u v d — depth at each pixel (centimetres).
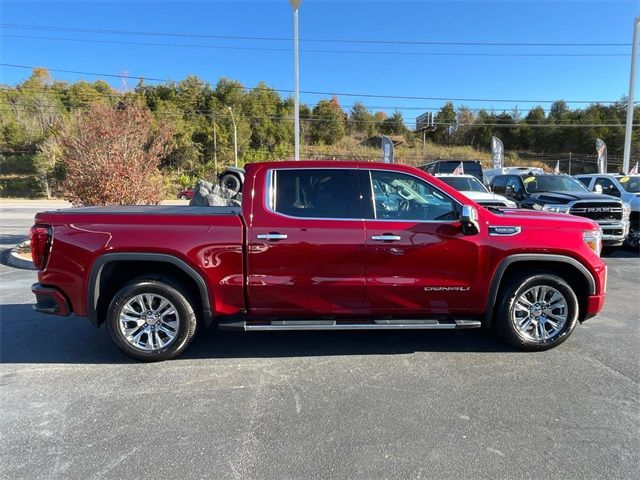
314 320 450
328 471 280
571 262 454
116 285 461
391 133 9788
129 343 438
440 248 440
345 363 446
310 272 435
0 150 7062
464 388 391
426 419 340
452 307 454
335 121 9438
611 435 319
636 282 807
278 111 9769
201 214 437
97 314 436
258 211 436
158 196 1216
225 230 430
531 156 8675
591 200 1037
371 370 430
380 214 446
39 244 432
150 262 443
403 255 438
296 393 383
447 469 282
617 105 8438
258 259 431
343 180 448
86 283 428
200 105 9088
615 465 285
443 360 453
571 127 8531
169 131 1280
